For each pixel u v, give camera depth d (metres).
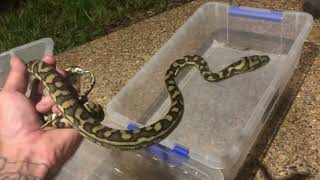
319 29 0.83
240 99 0.73
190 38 0.79
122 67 0.83
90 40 0.93
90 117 0.55
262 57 0.76
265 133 0.68
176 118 0.58
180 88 0.77
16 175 0.46
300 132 0.67
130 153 0.64
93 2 0.98
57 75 0.58
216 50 0.83
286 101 0.72
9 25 0.99
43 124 0.54
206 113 0.72
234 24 0.81
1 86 0.70
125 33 0.92
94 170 0.63
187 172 0.59
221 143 0.67
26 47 0.72
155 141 0.55
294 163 0.63
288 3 0.89
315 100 0.71
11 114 0.50
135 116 0.69
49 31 0.97
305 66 0.77
